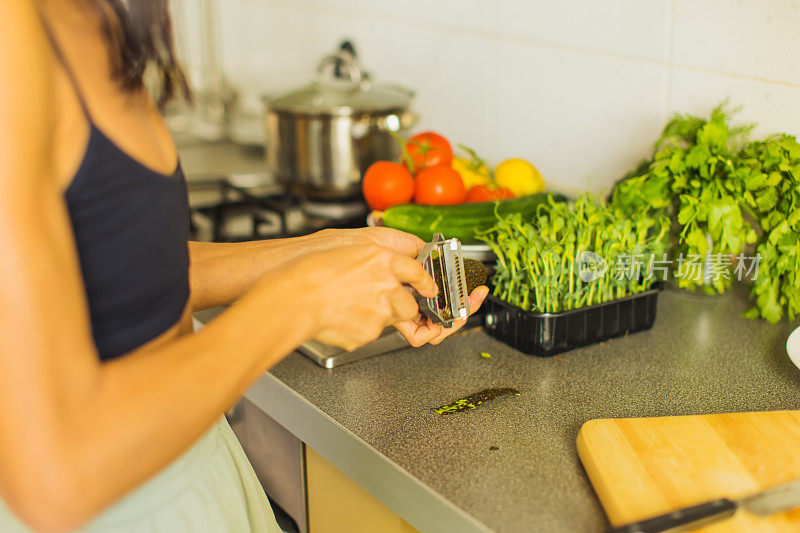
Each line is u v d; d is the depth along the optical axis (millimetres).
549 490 624
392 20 1477
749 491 585
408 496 652
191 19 2039
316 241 746
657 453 630
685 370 829
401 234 775
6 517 559
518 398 775
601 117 1151
